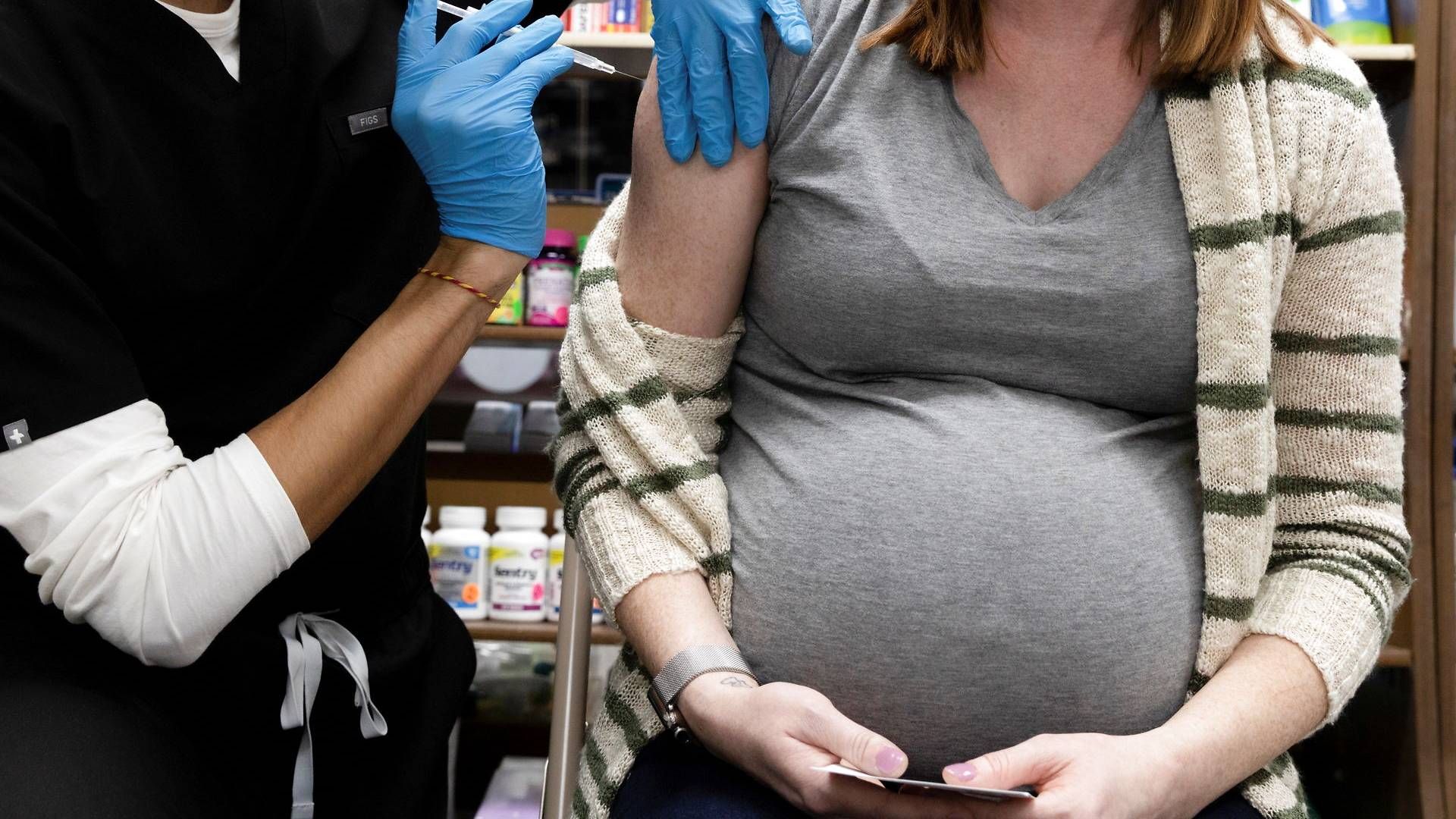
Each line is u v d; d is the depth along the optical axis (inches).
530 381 113.2
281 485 40.9
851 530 38.8
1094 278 39.6
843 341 41.6
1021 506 38.1
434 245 53.5
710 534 41.8
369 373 42.9
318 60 48.6
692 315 43.9
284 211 48.2
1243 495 39.0
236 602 41.4
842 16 43.3
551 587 100.3
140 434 40.9
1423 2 90.4
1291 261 41.2
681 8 40.8
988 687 37.7
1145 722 38.7
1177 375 40.5
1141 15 40.2
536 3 58.9
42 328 38.9
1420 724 91.0
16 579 43.6
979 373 41.3
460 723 113.0
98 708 42.0
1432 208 90.6
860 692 38.4
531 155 46.9
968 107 42.0
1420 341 90.7
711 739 37.2
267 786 49.6
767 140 43.0
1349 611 39.6
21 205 39.3
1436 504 90.8
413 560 55.6
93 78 43.1
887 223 40.1
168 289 45.3
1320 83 40.2
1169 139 40.0
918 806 33.3
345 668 50.0
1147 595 38.3
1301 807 39.2
